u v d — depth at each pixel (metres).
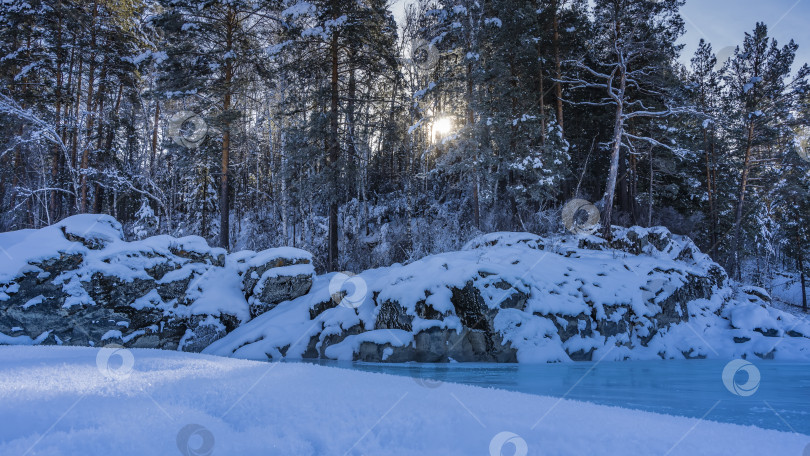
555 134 21.20
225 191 18.78
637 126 24.64
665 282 9.99
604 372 5.80
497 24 19.78
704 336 9.55
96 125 22.56
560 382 4.71
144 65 19.34
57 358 3.73
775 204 32.69
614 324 8.56
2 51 21.77
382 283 8.99
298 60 18.92
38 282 8.57
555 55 23.05
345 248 20.30
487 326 7.59
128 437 1.36
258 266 10.91
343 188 18.14
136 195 24.06
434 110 19.91
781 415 2.79
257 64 19.94
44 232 9.33
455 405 1.93
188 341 9.49
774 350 8.55
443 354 7.36
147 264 9.99
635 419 1.71
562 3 23.50
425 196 27.97
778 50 24.89
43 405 1.76
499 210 22.81
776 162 26.88
